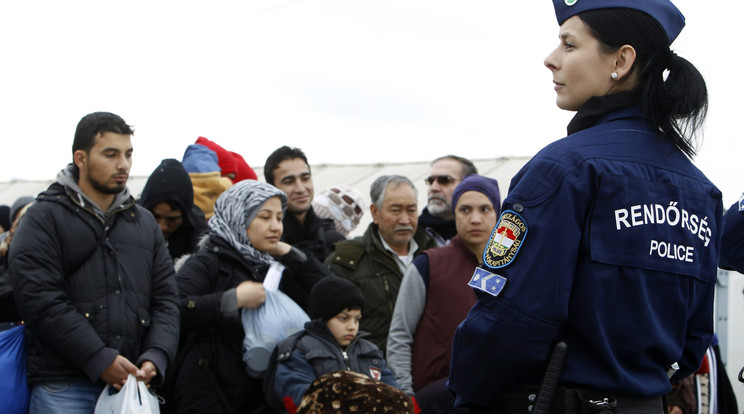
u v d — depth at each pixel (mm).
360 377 2363
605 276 1900
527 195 1939
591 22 2059
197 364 3639
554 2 2145
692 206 2023
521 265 1903
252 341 3676
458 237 4047
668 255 1957
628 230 1920
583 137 2010
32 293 3164
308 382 3520
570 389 1919
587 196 1919
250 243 3941
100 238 3334
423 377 3873
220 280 3818
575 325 1924
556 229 1897
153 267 3504
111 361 3162
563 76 2111
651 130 2053
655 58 2043
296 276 4090
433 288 3928
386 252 4309
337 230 5672
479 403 1975
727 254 2805
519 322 1878
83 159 3348
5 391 3180
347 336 3648
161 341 3361
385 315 4223
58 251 3254
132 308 3334
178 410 3613
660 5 2059
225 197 3967
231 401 3693
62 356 3195
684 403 4402
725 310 6410
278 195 4039
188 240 4324
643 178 1960
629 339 1918
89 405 3248
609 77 2068
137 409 3129
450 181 5031
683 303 1991
